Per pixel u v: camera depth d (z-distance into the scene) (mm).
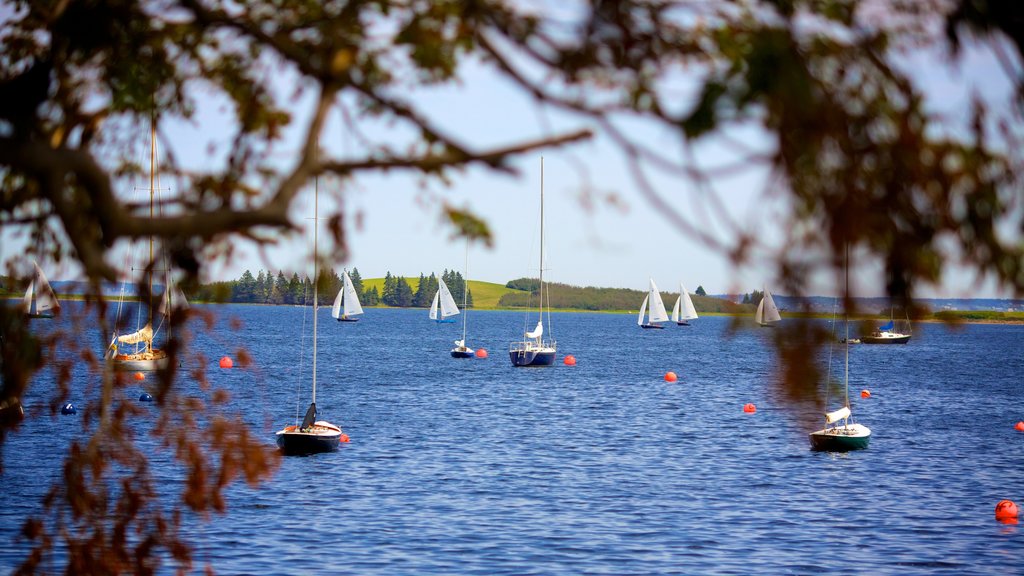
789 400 13828
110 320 26797
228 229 15547
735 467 147625
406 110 15859
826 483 134375
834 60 13953
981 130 13719
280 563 90250
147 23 22312
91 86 23672
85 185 15695
